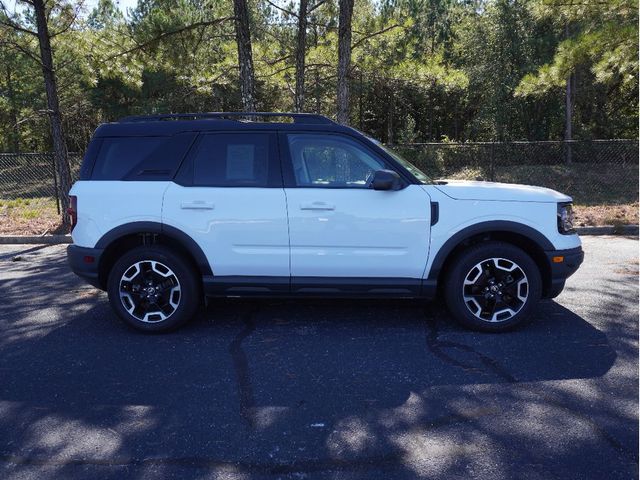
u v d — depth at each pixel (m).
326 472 2.90
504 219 4.81
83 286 6.95
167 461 3.02
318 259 4.90
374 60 15.97
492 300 4.94
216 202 4.88
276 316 5.53
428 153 16.42
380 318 5.43
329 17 14.44
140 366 4.34
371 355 4.50
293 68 15.73
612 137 27.14
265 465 2.97
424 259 4.88
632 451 3.06
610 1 12.16
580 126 26.38
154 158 5.02
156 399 3.77
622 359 4.34
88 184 5.01
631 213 12.14
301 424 3.41
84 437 3.28
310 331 5.09
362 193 4.85
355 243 4.86
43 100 23.86
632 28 11.20
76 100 24.12
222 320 5.43
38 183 18.41
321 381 4.03
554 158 17.84
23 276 7.59
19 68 24.59
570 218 4.99
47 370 4.29
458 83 17.47
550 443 3.15
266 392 3.86
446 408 3.59
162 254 4.95
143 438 3.26
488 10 25.36
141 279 5.05
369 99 25.36
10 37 11.38
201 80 14.50
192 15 13.14
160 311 5.06
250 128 5.01
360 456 3.05
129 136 5.08
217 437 3.26
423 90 18.83
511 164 17.47
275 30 15.44
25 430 3.37
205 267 4.95
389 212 4.82
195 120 5.10
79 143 26.67
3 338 5.02
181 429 3.36
